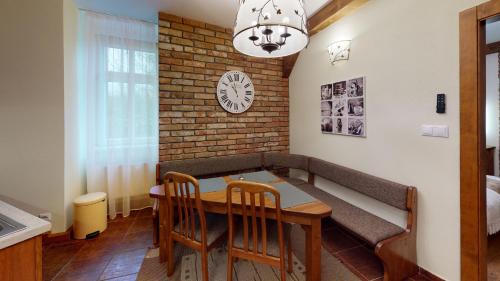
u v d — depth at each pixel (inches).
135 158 125.3
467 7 63.0
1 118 87.7
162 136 117.0
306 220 61.4
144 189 129.6
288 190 78.1
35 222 46.1
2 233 40.9
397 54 82.2
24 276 42.8
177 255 87.0
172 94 118.2
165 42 115.4
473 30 61.3
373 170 93.1
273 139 147.5
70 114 101.1
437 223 71.4
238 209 65.6
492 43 146.3
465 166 63.8
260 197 58.3
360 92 97.7
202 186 82.7
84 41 110.9
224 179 92.1
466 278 64.2
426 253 74.4
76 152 108.0
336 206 95.7
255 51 71.7
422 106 74.7
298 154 141.1
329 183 118.3
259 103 142.1
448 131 67.9
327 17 107.6
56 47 92.5
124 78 119.0
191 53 121.6
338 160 112.1
